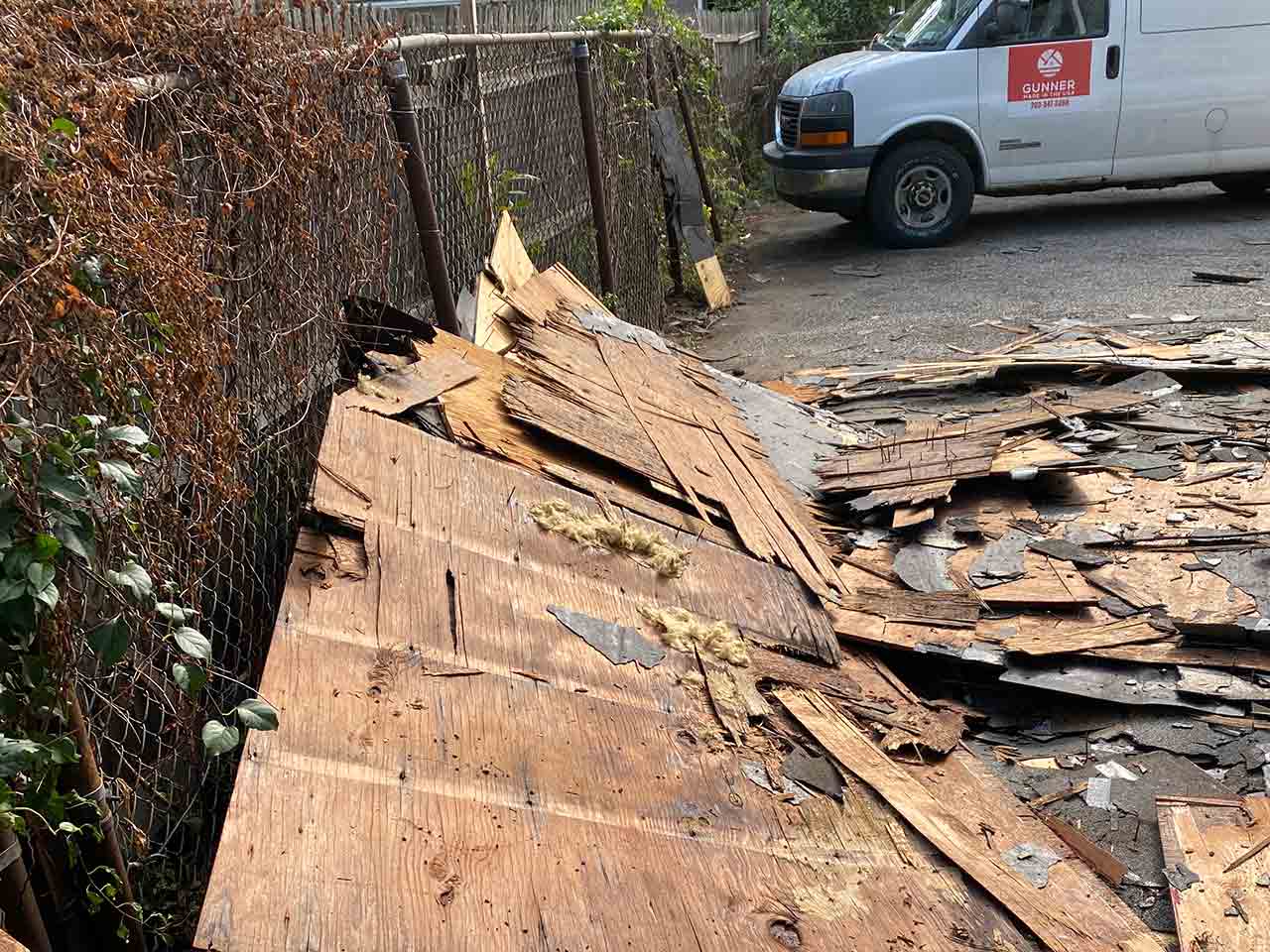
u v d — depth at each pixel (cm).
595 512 372
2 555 182
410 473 336
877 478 512
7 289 185
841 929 243
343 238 377
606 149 777
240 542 307
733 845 258
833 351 771
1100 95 1016
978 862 275
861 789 295
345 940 192
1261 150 1029
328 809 217
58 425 197
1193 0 991
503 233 555
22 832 181
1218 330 714
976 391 653
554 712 276
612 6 877
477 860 221
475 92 559
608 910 223
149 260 224
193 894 254
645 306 858
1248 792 323
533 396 425
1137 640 387
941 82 1023
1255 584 416
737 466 476
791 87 1095
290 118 323
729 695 319
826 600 407
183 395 240
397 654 269
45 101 208
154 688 257
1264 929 265
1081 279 895
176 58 281
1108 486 511
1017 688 376
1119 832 310
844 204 1080
